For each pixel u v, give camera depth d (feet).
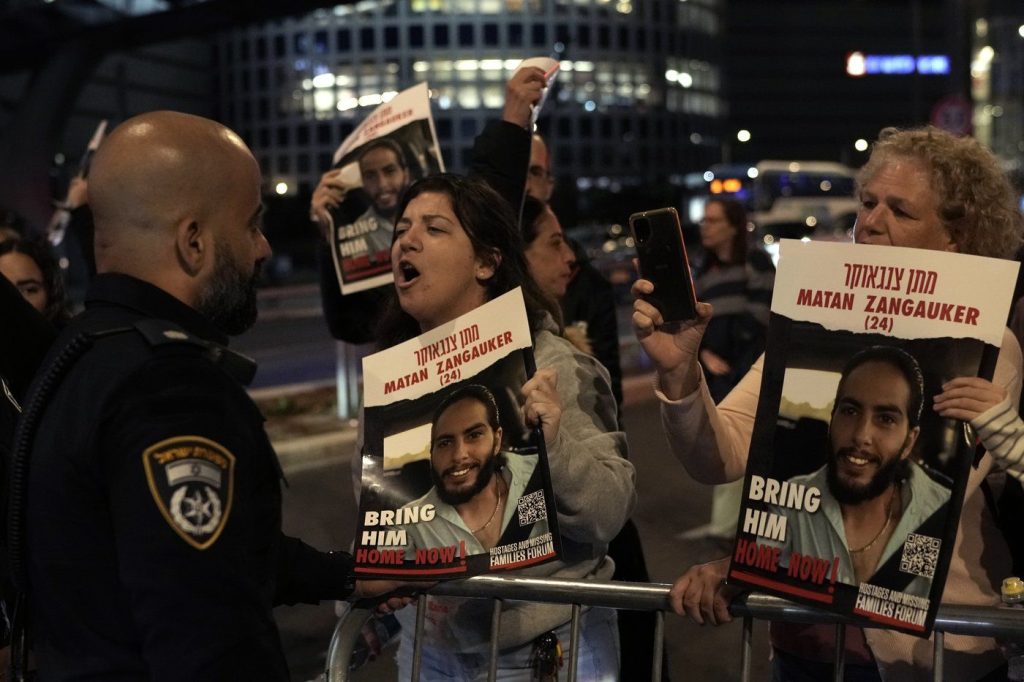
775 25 380.78
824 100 382.83
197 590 5.15
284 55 323.57
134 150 5.86
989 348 5.98
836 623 6.51
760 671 14.94
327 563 7.34
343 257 11.75
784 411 6.25
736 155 383.24
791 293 6.31
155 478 5.22
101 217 5.93
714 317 19.54
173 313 5.83
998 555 7.32
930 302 6.07
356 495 8.19
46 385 5.63
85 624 5.49
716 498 17.90
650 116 353.51
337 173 11.83
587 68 342.03
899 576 5.96
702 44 371.35
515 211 10.77
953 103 52.80
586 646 7.98
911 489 6.00
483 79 331.57
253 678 5.24
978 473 6.89
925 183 6.97
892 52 381.40
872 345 6.15
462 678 7.90
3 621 7.22
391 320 8.79
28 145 98.12
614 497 7.40
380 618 8.66
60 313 12.84
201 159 5.91
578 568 7.89
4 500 6.36
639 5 349.41
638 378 43.75
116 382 5.42
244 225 6.09
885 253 6.15
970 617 6.28
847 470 6.10
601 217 233.96
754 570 6.22
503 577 7.18
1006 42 261.03
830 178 128.67
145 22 89.25
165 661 5.11
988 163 7.05
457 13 328.70
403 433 7.22
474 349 7.18
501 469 6.97
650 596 6.91
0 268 12.39
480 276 8.05
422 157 11.57
